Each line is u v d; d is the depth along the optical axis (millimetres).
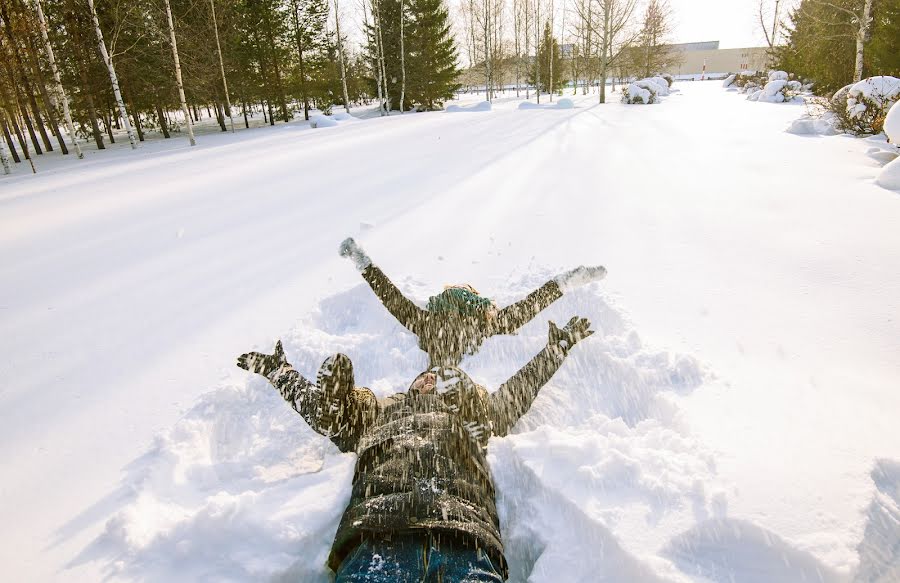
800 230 5484
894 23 14250
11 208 8523
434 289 4574
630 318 3838
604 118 17688
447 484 2035
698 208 6422
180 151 16391
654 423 2758
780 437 2473
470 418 2639
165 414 3109
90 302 4738
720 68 71438
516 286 4520
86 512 2377
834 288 4137
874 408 2668
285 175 9875
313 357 3707
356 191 8250
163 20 21422
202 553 2125
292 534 2168
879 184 6992
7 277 5438
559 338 3123
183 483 2545
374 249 5648
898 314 3646
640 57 41875
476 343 3686
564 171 8844
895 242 4961
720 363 3229
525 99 39750
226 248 6000
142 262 5695
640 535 2010
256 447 2834
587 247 5355
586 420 2855
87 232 6867
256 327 4152
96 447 2838
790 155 9406
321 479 2490
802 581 1838
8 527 2307
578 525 2176
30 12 18656
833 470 2223
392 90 34594
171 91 23672
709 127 13867
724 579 1868
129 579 2027
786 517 1986
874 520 1987
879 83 11156
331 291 4711
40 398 3322
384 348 3863
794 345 3381
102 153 19438
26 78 19812
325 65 32438
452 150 11688
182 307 4562
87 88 21266
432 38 33656
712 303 4047
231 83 25266
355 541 1937
